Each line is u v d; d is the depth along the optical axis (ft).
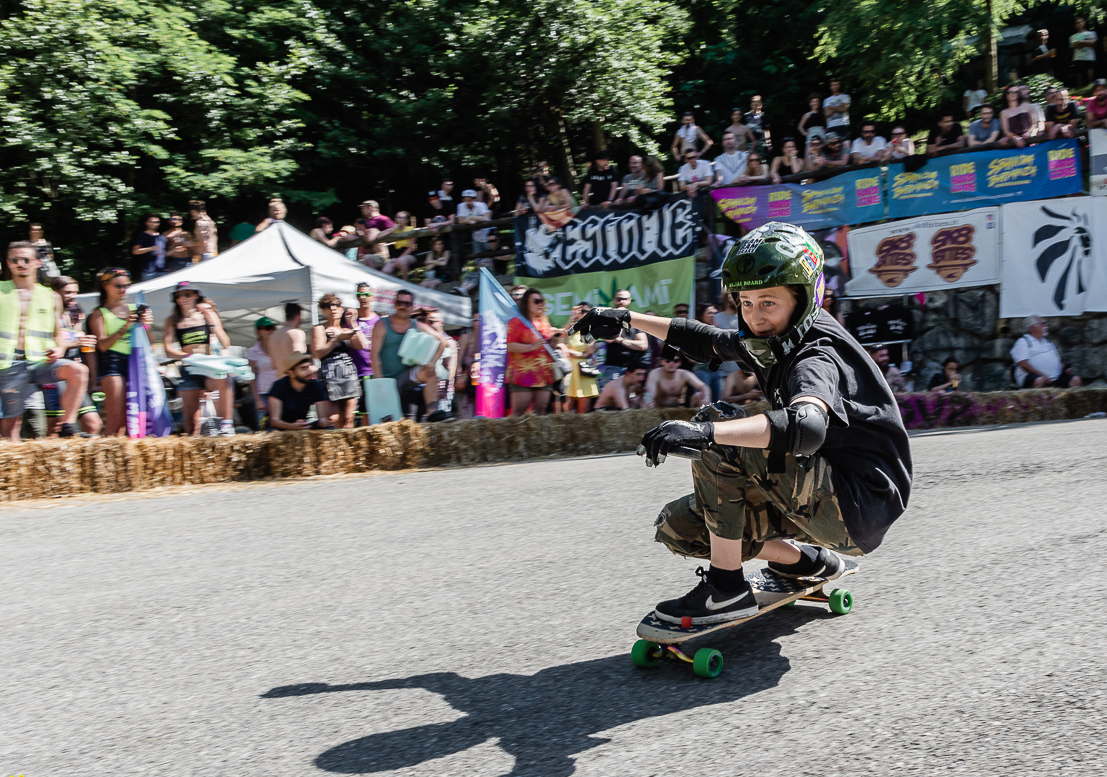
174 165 49.08
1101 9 49.65
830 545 7.21
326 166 59.36
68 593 10.96
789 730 6.11
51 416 23.39
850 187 35.96
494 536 12.94
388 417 25.13
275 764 6.12
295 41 55.01
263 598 10.28
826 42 52.34
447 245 41.83
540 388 26.43
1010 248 34.27
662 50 60.54
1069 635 7.43
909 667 7.07
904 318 35.35
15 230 49.06
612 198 39.96
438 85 58.65
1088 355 34.04
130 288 31.40
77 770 6.22
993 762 5.43
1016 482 14.56
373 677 7.66
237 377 24.64
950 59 46.98
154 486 20.56
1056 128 33.71
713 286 36.91
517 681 7.39
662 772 5.64
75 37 44.42
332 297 25.13
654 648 7.56
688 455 5.90
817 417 6.17
